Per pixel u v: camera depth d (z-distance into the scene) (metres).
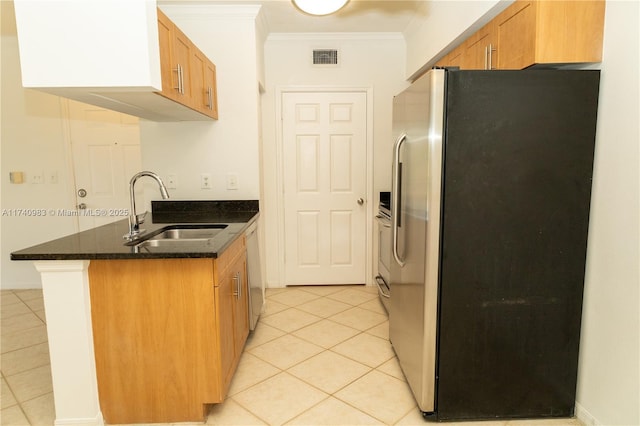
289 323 2.98
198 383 1.81
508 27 1.90
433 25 2.83
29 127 3.65
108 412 1.81
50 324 1.71
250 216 2.82
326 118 3.69
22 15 1.63
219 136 3.02
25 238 3.77
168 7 2.85
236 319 2.19
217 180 3.05
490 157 1.69
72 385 1.75
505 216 1.72
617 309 1.61
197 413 1.83
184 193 3.06
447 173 1.69
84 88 1.70
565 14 1.65
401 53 3.63
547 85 1.66
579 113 1.68
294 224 3.80
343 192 3.78
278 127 3.66
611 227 1.63
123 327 1.76
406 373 2.11
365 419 1.86
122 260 1.72
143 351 1.78
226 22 2.92
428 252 1.72
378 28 3.41
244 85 2.98
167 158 3.03
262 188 3.52
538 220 1.73
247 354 2.49
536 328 1.79
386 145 3.72
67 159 3.70
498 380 1.82
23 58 1.64
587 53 1.67
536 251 1.74
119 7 1.64
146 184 3.03
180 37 2.12
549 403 1.84
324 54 3.60
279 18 3.14
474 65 2.30
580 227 1.74
